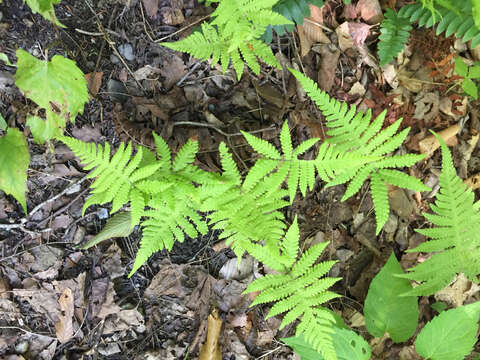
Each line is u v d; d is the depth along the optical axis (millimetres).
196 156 743
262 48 647
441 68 802
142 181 570
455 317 652
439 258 652
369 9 770
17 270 706
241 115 771
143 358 751
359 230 820
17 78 575
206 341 769
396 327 702
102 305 737
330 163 592
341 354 679
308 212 803
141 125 738
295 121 777
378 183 625
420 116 813
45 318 718
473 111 835
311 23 761
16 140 612
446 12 714
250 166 764
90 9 711
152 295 765
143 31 736
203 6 732
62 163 716
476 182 845
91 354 737
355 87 795
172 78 751
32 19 681
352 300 822
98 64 720
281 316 797
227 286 782
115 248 750
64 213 725
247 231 576
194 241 779
